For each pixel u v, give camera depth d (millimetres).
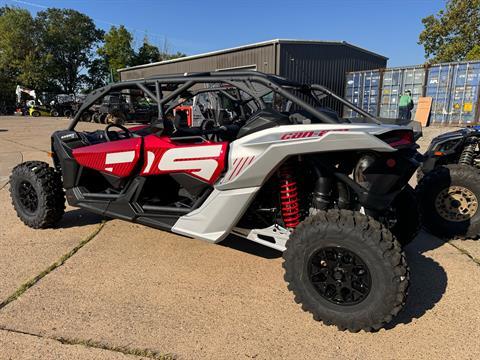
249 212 3012
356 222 2234
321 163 2547
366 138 2275
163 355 2158
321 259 2361
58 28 49562
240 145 2744
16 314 2527
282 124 2693
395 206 3232
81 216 4500
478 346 2229
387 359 2133
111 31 42344
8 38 45406
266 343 2268
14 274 3072
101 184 4078
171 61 24000
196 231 3049
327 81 18469
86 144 3973
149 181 3400
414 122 2988
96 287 2883
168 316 2527
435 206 3736
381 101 15656
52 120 24422
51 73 47125
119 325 2422
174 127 3266
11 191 4152
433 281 2963
